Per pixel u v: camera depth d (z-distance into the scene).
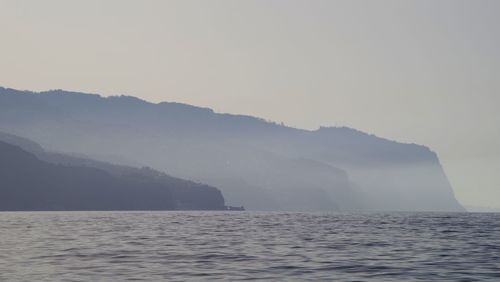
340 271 48.84
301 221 171.12
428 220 188.38
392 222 164.62
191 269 49.50
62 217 193.12
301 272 48.09
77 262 54.00
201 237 89.81
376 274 47.28
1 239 82.50
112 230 108.94
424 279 44.88
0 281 42.66
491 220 192.38
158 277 45.00
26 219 170.12
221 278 44.66
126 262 54.25
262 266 51.75
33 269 48.97
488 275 47.00
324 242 79.94
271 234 99.00
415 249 69.12
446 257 59.97
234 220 175.38
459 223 158.38
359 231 110.62
